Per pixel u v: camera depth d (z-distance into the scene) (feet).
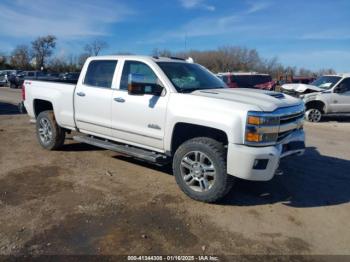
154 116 16.26
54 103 21.47
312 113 43.83
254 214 14.06
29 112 23.72
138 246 11.39
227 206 14.71
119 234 12.09
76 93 20.10
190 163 15.15
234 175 13.79
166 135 15.89
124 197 15.30
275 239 12.16
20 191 15.72
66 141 25.00
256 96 15.20
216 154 14.23
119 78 18.21
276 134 13.97
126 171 18.89
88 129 19.94
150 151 17.37
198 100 14.85
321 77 47.88
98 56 19.77
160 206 14.47
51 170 18.76
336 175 19.26
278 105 14.32
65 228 12.41
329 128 38.19
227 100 14.35
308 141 29.14
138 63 17.58
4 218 13.07
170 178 17.95
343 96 43.32
